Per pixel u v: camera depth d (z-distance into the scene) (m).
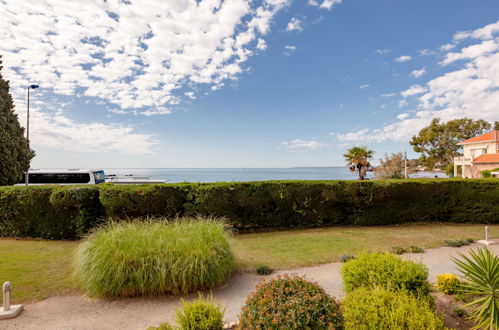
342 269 4.06
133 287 4.48
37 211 8.80
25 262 6.29
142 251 4.69
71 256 6.79
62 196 8.41
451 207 10.88
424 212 10.88
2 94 14.83
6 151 14.18
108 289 4.44
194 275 4.69
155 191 8.75
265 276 5.46
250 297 3.13
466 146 34.28
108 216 8.77
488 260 3.56
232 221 9.65
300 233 9.53
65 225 8.73
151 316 3.92
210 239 5.30
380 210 10.65
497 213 10.51
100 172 20.11
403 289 3.35
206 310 3.22
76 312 4.04
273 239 8.62
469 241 7.96
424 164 49.12
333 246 7.67
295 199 10.20
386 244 7.82
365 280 3.70
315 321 2.67
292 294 2.93
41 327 3.62
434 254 6.82
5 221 8.94
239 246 7.76
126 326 3.65
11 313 3.84
